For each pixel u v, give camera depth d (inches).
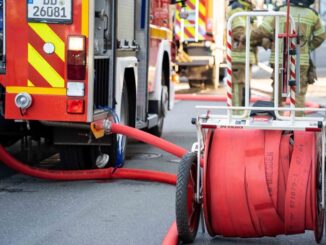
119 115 381.4
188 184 251.9
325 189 245.4
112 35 366.9
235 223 252.5
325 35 428.5
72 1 330.6
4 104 345.4
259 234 255.1
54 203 324.8
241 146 252.5
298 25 349.7
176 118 636.7
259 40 436.5
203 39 843.4
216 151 253.1
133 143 503.8
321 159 248.4
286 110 255.0
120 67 381.7
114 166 391.9
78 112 332.2
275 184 246.2
